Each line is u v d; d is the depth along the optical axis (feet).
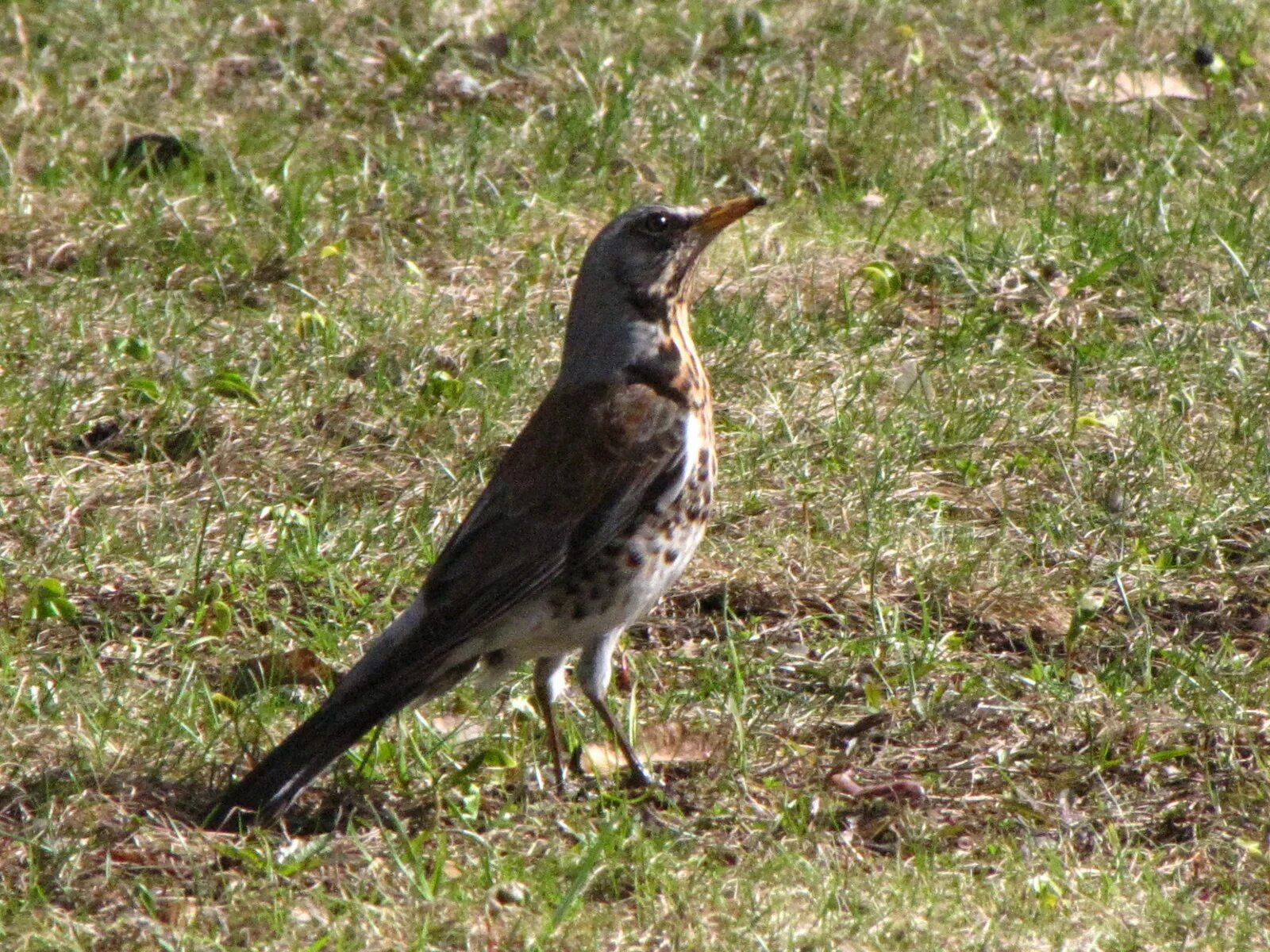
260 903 24.22
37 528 35.78
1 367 41.22
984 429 39.99
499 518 27.37
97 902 24.43
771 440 39.29
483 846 26.05
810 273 46.83
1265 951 23.76
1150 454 38.63
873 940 23.73
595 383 28.30
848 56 59.72
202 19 60.75
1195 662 31.60
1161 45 61.46
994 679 31.60
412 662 26.32
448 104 56.70
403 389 41.29
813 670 31.91
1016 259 46.75
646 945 23.67
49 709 29.40
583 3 62.44
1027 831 26.81
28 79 56.75
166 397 40.11
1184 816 27.55
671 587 33.58
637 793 28.27
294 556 34.76
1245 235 48.39
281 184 50.14
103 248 46.91
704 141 53.21
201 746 28.53
